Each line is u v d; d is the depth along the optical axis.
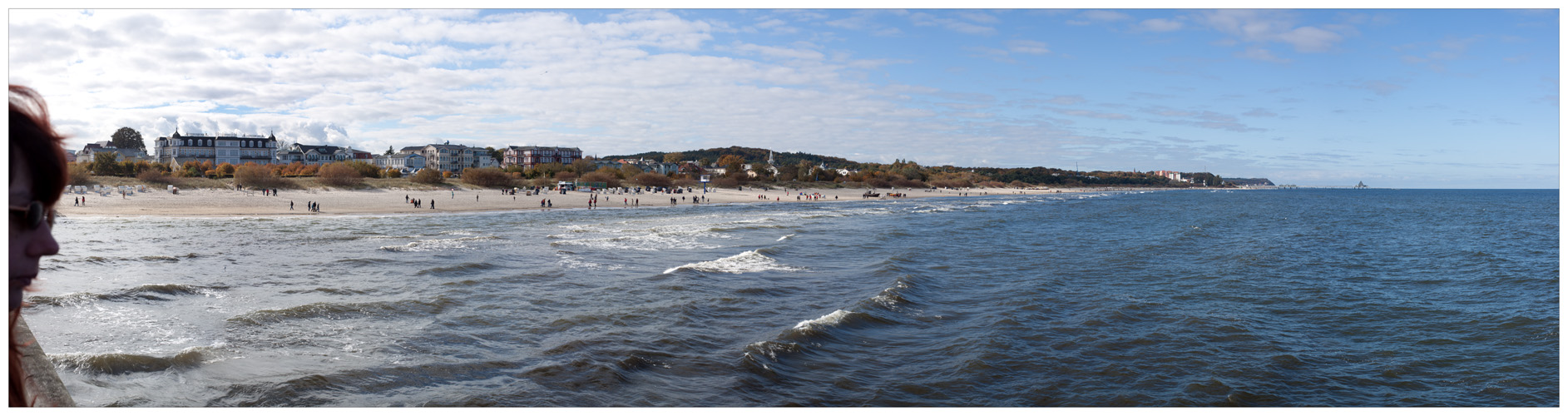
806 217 63.53
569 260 27.73
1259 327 17.05
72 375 11.67
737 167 165.88
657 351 14.09
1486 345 15.68
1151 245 36.59
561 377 12.43
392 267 25.22
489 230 45.56
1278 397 12.27
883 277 23.69
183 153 124.88
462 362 13.21
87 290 19.56
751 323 16.81
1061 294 21.19
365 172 103.31
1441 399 12.39
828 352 14.38
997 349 14.49
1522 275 26.61
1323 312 19.19
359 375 12.27
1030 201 129.50
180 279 22.25
